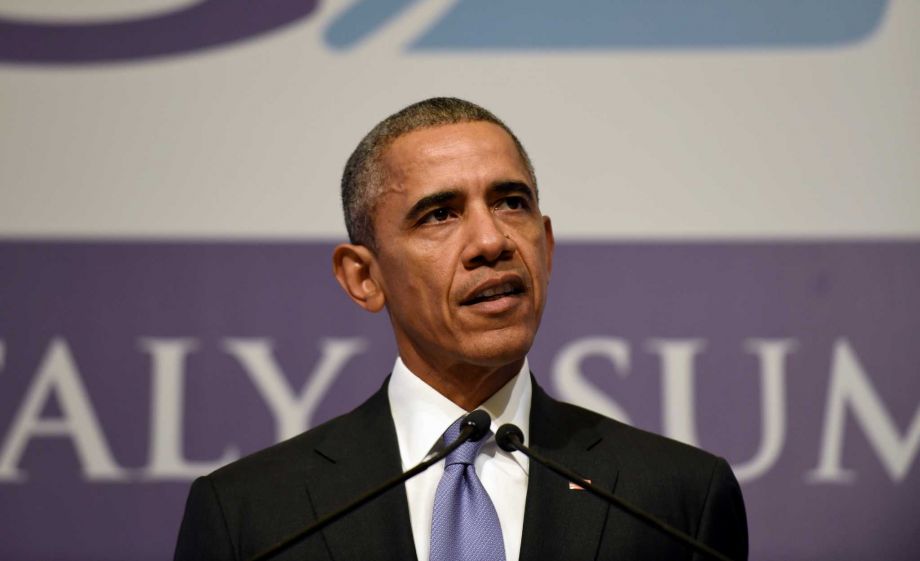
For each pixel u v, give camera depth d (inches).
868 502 410.3
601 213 429.4
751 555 409.4
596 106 434.6
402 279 267.4
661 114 433.7
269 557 229.9
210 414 422.0
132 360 424.5
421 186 263.4
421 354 273.9
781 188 428.5
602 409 419.5
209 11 443.5
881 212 425.4
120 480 418.6
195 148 436.5
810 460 413.4
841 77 432.5
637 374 421.1
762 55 434.9
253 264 430.9
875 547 408.2
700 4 437.7
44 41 441.4
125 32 442.6
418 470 236.5
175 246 431.2
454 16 440.1
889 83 431.2
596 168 431.5
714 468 267.9
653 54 436.5
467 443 257.6
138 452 419.8
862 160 428.5
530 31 438.6
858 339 419.2
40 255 429.1
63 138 436.1
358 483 263.1
